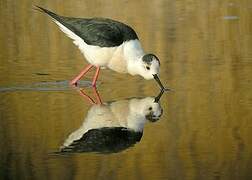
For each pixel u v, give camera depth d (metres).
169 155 9.20
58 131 10.17
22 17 18.31
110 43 12.49
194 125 10.44
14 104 11.56
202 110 11.16
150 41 15.80
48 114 10.99
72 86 12.81
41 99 11.85
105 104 11.62
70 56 15.01
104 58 12.66
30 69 13.87
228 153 9.27
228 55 14.64
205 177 8.46
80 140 9.80
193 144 9.65
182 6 19.23
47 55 15.09
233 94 11.95
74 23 12.88
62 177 8.43
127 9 18.78
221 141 9.72
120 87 12.80
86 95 12.18
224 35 16.31
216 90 12.22
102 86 12.92
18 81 13.01
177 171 8.65
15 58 14.80
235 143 9.65
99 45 12.52
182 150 9.41
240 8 18.88
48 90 12.48
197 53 14.80
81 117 10.84
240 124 10.42
